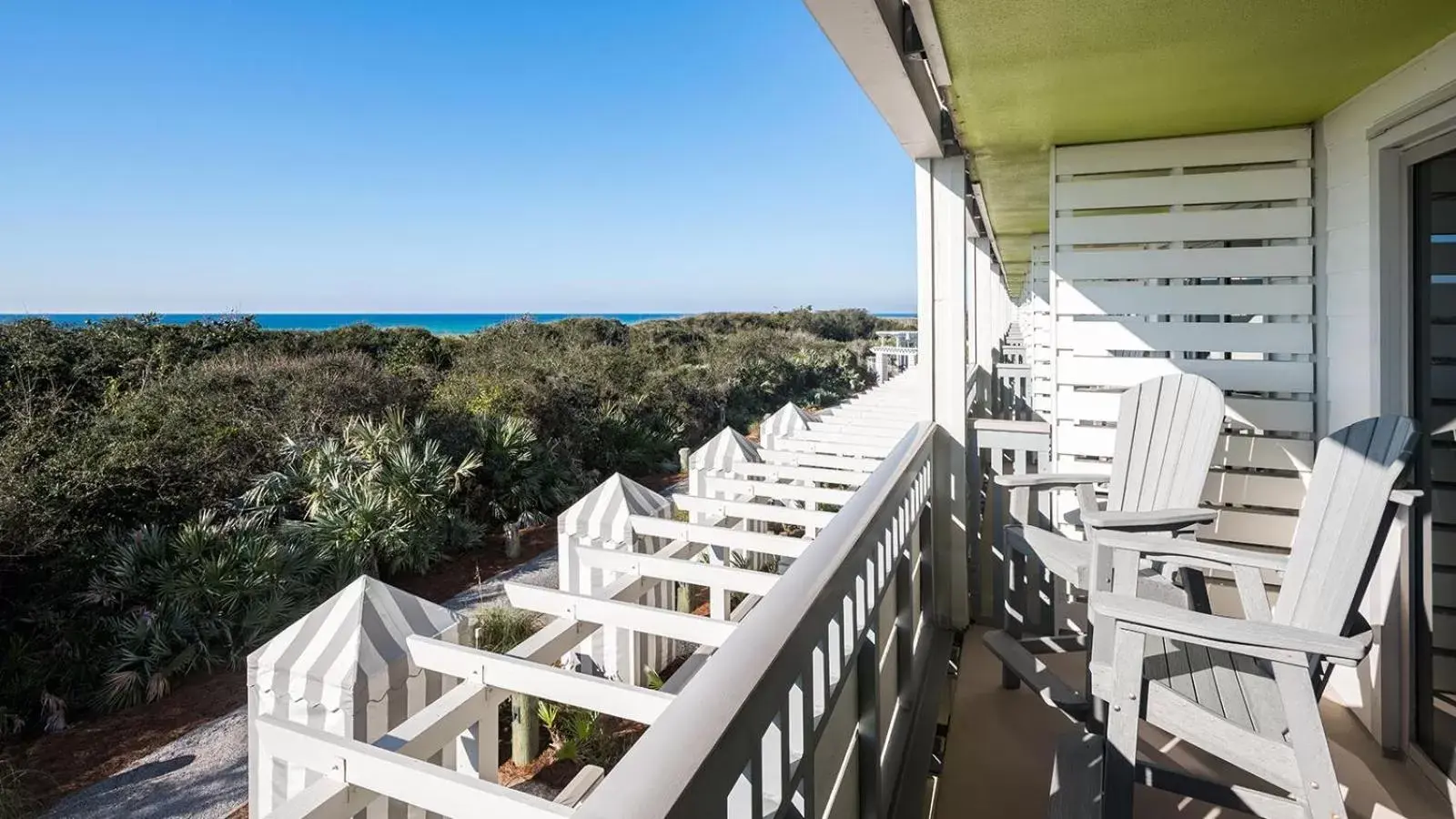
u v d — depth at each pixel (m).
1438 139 2.01
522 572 7.41
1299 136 2.77
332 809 1.89
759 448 6.38
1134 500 2.49
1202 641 1.31
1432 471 2.01
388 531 6.95
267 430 7.88
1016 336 12.29
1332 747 2.15
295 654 2.45
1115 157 3.01
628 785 0.53
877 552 1.66
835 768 1.43
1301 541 1.72
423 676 2.56
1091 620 1.89
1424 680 2.00
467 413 9.59
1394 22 1.78
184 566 5.88
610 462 11.23
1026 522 2.59
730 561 5.49
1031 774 2.05
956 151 3.01
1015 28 1.81
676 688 2.79
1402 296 2.21
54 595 5.43
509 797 1.76
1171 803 1.90
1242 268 2.85
